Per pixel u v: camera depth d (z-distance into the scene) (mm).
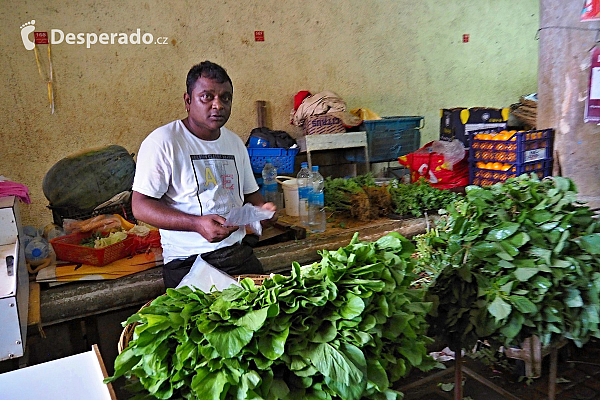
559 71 3014
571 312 1807
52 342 2572
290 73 4746
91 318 2559
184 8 4125
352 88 5148
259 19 4496
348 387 1148
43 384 1090
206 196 2154
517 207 1881
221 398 1087
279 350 1117
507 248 1783
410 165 4000
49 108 3701
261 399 1090
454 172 3811
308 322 1220
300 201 3082
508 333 1726
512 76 6441
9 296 1606
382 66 5309
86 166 3623
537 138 3234
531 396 2467
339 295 1256
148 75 4059
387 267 1377
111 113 3951
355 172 4902
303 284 1239
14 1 3479
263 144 3967
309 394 1181
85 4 3727
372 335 1253
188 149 2117
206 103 2049
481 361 2770
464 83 6008
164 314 1195
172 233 2186
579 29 2850
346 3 4949
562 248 1779
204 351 1104
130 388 1234
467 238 1847
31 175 3703
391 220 3199
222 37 4344
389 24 5273
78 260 2496
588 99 2879
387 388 1227
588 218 1868
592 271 1812
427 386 2562
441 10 5629
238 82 4488
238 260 2230
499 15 6109
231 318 1150
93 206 3654
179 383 1127
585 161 2969
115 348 2682
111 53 3881
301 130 4871
